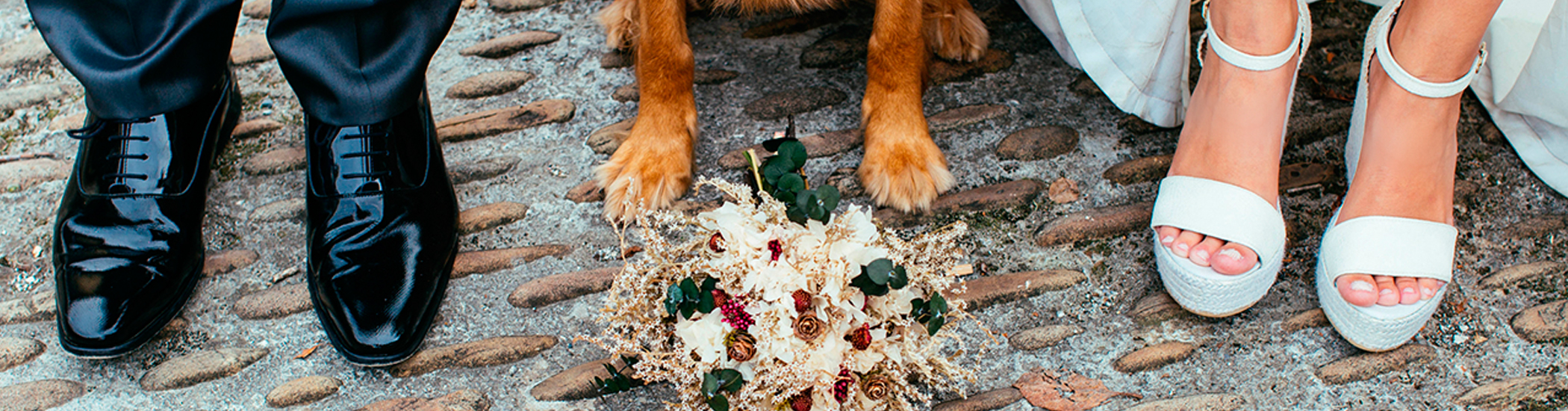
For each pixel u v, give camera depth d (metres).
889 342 1.35
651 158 1.76
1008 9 2.20
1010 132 1.93
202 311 1.68
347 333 1.54
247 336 1.65
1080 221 1.77
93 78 1.53
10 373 1.61
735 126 1.95
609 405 1.53
